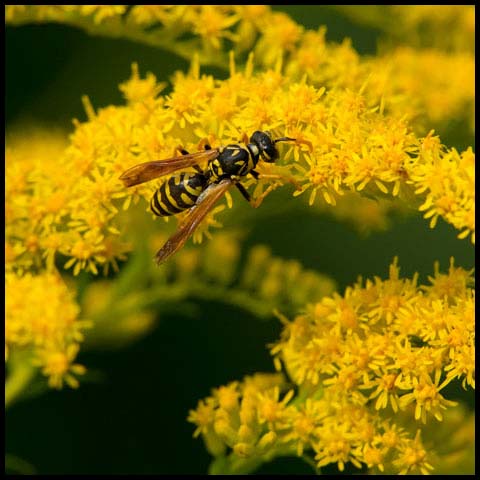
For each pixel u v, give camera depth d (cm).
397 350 29
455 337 29
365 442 30
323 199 32
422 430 30
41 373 31
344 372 30
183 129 30
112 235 31
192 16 32
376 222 33
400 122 30
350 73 31
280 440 30
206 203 30
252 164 30
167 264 33
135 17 32
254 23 32
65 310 30
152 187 30
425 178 29
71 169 31
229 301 33
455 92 32
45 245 31
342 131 30
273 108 30
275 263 33
